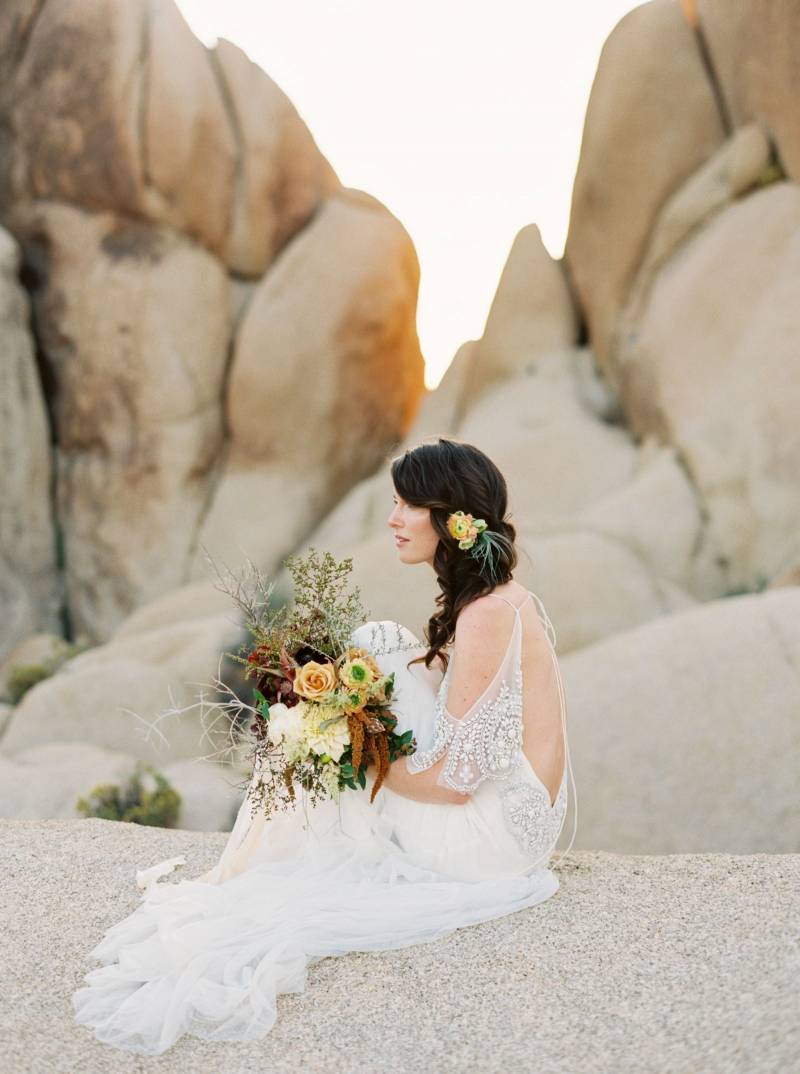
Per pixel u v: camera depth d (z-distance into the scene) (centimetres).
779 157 1688
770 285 1616
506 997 265
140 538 1881
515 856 315
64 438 1939
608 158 1811
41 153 1925
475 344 2059
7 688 1620
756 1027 233
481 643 305
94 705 1341
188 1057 249
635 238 1795
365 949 293
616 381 1825
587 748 1009
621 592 1462
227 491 1917
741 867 340
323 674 299
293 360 1927
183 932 282
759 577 1509
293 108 1989
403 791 310
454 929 302
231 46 1981
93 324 1898
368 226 2003
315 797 311
